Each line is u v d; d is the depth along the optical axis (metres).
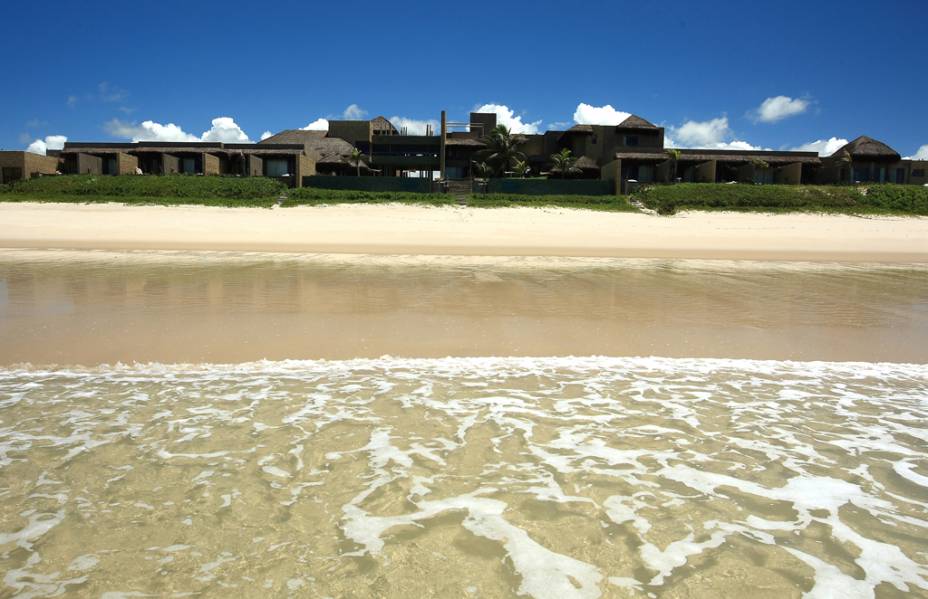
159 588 2.60
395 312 8.91
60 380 5.51
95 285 11.13
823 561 2.89
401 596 2.57
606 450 4.11
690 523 3.21
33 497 3.36
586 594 2.61
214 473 3.67
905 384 5.75
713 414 4.84
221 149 47.41
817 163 49.75
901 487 3.64
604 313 9.09
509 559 2.86
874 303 10.40
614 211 35.50
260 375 5.75
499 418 4.67
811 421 4.71
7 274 12.61
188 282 11.72
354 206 34.53
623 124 52.44
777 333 7.86
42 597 2.53
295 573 2.71
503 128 50.97
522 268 15.29
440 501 3.39
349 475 3.68
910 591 2.68
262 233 25.11
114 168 46.44
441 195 37.81
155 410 4.74
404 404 4.96
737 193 38.12
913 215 35.41
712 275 14.41
